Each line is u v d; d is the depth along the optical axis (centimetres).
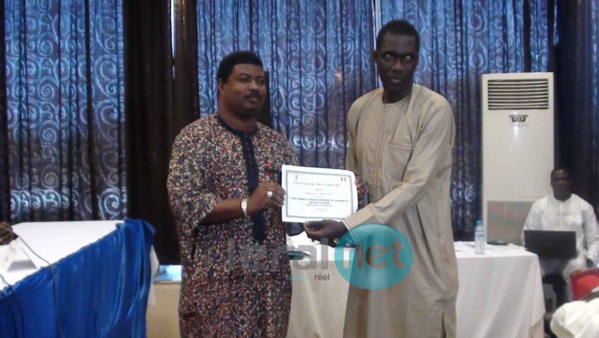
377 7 449
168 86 423
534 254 355
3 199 409
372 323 217
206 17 432
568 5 455
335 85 443
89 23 418
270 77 439
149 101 423
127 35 420
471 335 349
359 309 223
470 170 454
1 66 410
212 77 433
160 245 423
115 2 420
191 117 427
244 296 191
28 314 145
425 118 209
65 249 198
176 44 422
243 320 190
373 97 231
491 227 430
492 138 432
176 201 188
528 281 353
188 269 191
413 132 210
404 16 449
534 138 429
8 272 167
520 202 428
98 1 420
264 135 206
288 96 442
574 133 458
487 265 350
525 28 459
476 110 455
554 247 382
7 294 137
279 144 208
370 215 199
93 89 419
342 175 207
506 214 429
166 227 426
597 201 455
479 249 362
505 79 433
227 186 192
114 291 234
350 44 445
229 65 195
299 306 327
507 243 401
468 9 455
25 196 414
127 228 272
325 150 444
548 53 463
